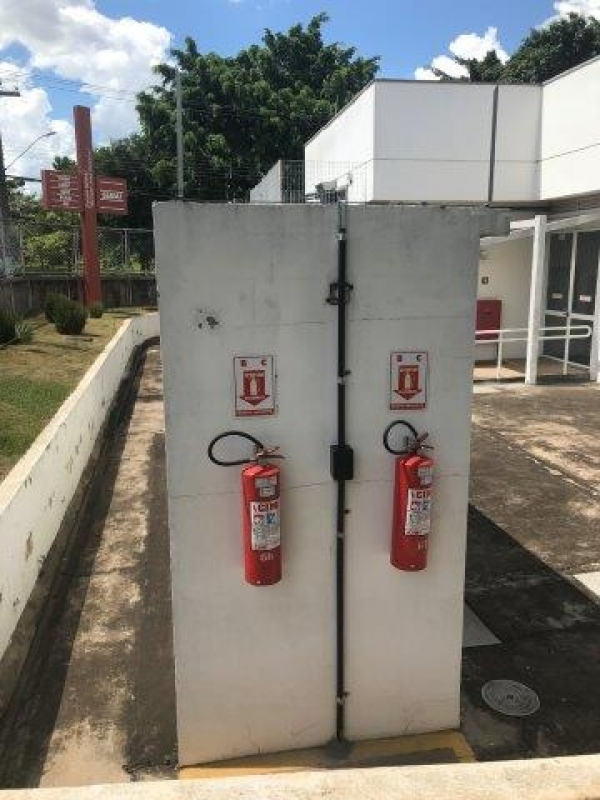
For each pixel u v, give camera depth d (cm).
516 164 1185
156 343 1808
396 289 303
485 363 1366
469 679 396
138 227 3138
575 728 356
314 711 335
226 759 331
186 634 315
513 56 3203
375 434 314
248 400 299
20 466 509
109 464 812
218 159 2917
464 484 328
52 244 2064
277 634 323
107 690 402
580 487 700
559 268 1310
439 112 1138
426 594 335
